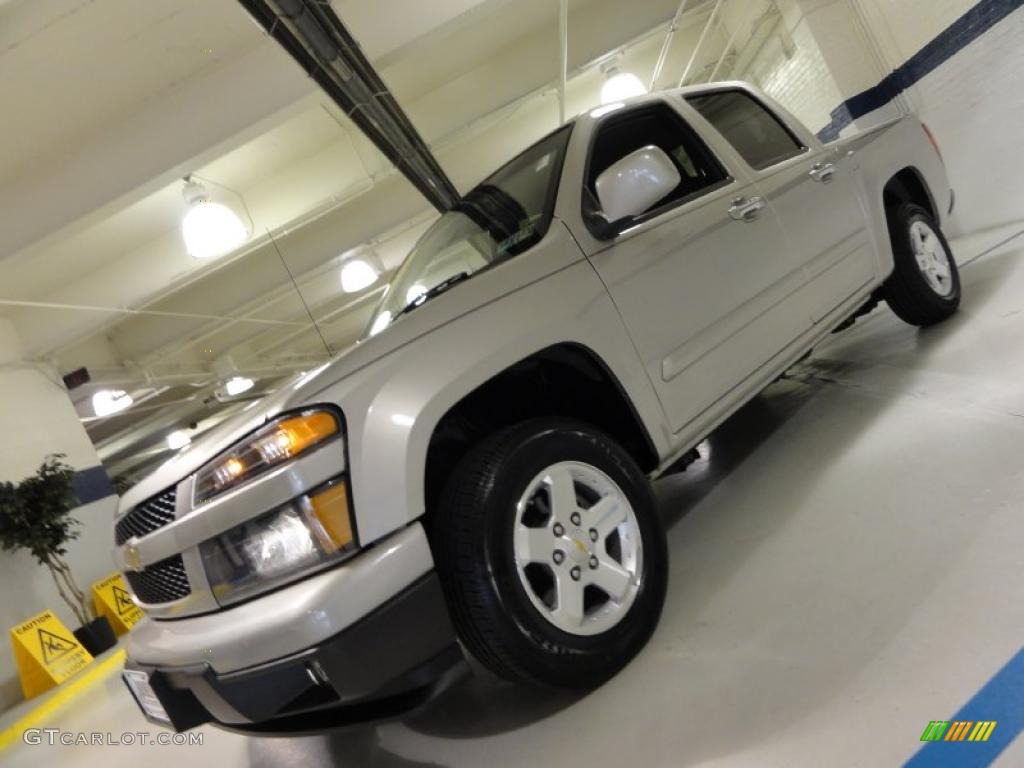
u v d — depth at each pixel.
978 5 5.27
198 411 19.86
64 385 9.48
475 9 5.59
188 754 2.76
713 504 2.76
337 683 1.49
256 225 8.05
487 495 1.69
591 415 2.23
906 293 3.42
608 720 1.67
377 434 1.62
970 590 1.57
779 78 8.59
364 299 13.77
